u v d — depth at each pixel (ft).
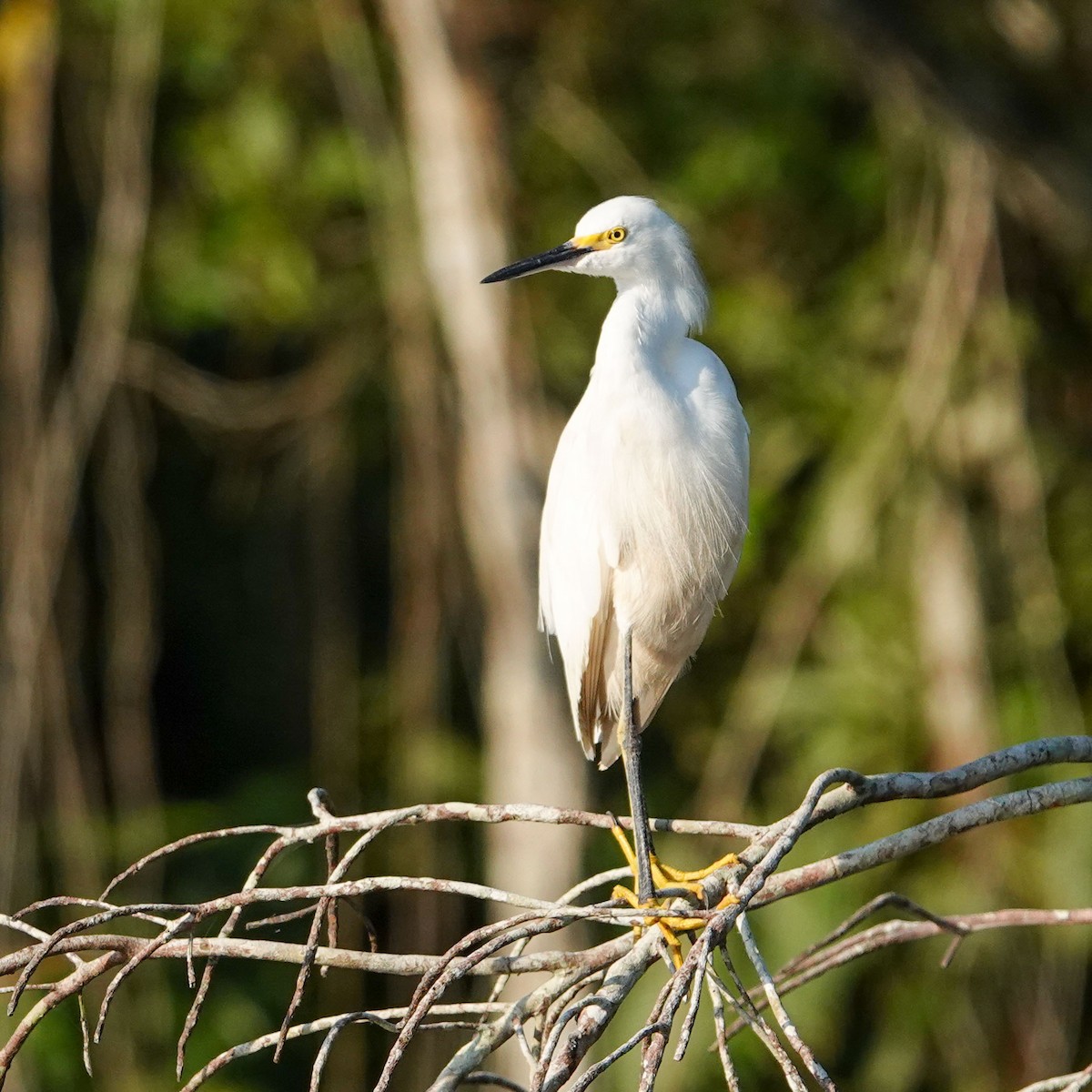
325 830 14.32
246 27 40.45
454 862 38.86
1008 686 39.63
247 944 13.46
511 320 36.37
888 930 16.72
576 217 40.68
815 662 41.52
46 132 37.14
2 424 37.19
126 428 37.99
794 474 42.65
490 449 35.88
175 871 37.63
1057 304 42.45
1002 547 39.81
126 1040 33.12
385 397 43.98
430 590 39.29
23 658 34.81
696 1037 34.27
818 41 38.93
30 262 36.83
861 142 42.45
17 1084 31.30
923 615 39.17
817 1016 35.99
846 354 41.47
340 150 41.09
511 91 39.55
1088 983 41.57
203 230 41.11
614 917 12.89
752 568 41.04
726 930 12.21
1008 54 33.01
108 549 40.04
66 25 39.27
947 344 37.40
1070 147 32.35
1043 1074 37.24
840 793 14.28
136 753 37.24
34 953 13.37
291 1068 37.24
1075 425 42.55
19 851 34.47
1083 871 37.32
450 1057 36.35
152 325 40.96
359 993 37.35
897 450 37.81
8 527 36.09
